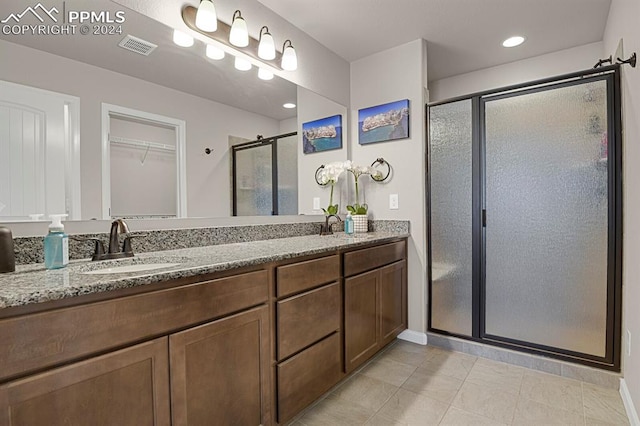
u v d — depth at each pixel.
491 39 2.58
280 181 2.36
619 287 1.95
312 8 2.18
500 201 2.33
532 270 2.22
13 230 1.26
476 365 2.24
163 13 1.68
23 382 0.81
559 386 1.96
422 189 2.59
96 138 1.49
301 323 1.61
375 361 2.30
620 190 1.94
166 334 1.09
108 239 1.51
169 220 1.76
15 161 1.27
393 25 2.37
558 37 2.56
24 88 1.30
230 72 2.03
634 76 1.65
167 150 1.75
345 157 2.88
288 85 2.39
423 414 1.70
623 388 1.80
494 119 2.35
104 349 0.95
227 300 1.28
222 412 1.26
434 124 2.59
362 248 2.09
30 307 0.83
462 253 2.48
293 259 1.59
